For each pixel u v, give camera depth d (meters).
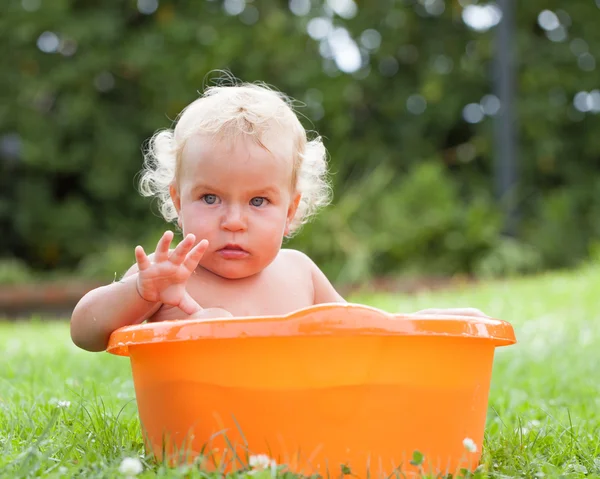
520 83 12.63
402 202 9.92
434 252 9.79
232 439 1.85
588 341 5.02
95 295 2.12
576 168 13.16
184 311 2.08
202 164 2.20
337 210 9.72
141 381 2.02
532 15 13.07
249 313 2.30
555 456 2.26
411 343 1.85
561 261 11.39
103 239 12.15
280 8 12.69
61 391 3.07
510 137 10.09
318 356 1.81
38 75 11.86
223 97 2.32
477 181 12.81
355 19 12.77
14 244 12.35
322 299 2.53
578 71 12.92
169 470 1.82
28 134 11.71
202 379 1.87
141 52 11.84
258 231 2.22
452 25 13.24
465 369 1.94
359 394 1.84
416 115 13.01
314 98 11.99
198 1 12.55
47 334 5.79
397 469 1.87
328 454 1.84
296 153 2.35
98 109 11.96
